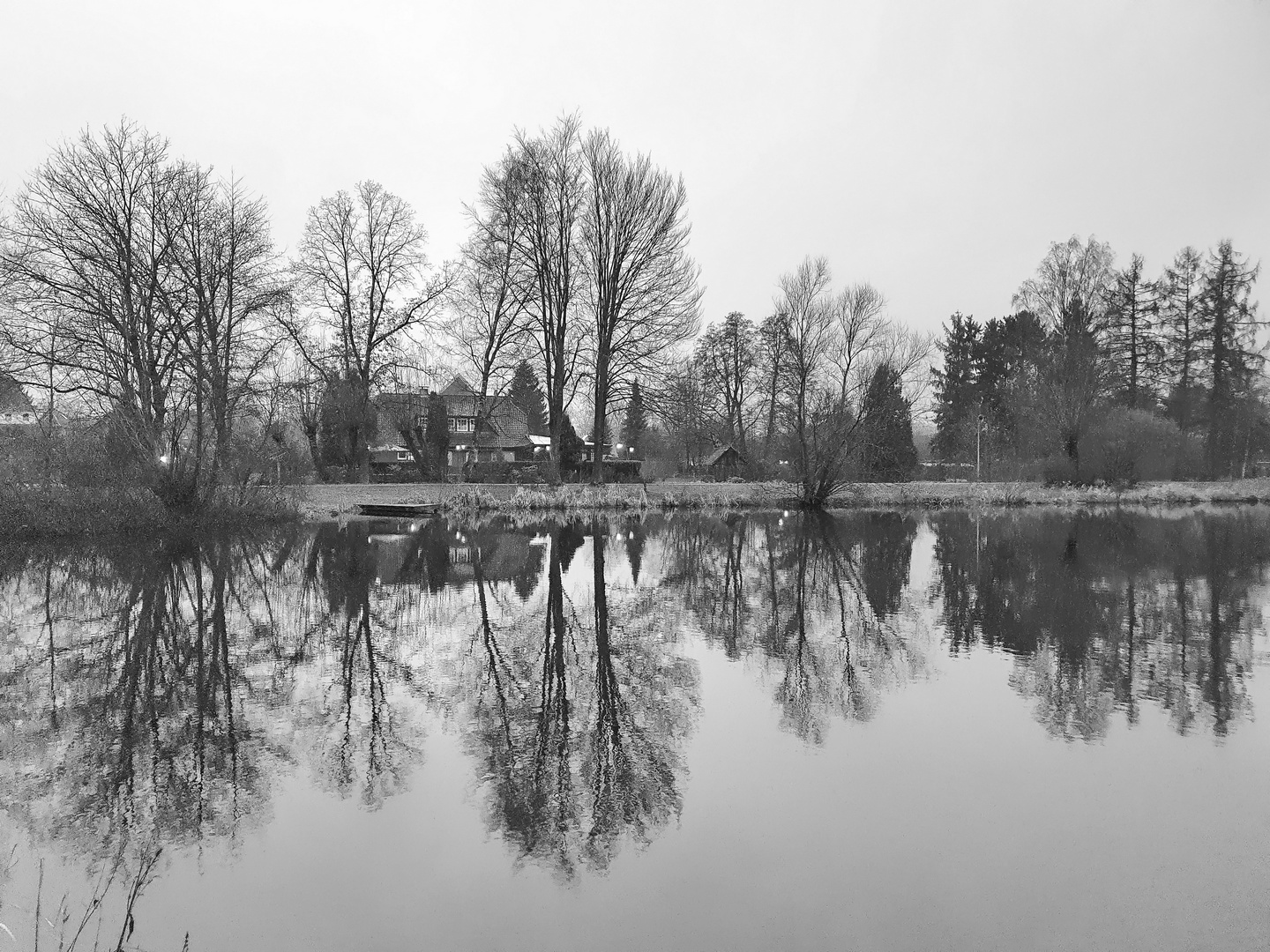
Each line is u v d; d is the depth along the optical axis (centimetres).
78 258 2081
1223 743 591
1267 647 880
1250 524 2386
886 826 468
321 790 534
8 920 382
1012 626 1002
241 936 367
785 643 934
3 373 1986
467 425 5797
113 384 2031
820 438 3238
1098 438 3638
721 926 370
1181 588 1259
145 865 438
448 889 407
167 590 1323
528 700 725
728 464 5712
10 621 1079
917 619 1056
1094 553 1708
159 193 2153
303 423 3728
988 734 618
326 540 2106
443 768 569
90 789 538
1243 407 4438
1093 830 459
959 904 386
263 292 2292
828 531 2345
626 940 361
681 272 3197
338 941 363
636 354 3206
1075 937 357
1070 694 718
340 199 3409
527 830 472
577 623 1061
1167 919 370
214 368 2134
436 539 2142
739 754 586
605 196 3194
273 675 814
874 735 620
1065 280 3703
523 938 363
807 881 410
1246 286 4406
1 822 491
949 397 6194
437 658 884
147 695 746
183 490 2139
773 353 5088
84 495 2023
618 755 589
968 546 1878
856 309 3167
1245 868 415
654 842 454
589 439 5416
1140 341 4734
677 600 1226
